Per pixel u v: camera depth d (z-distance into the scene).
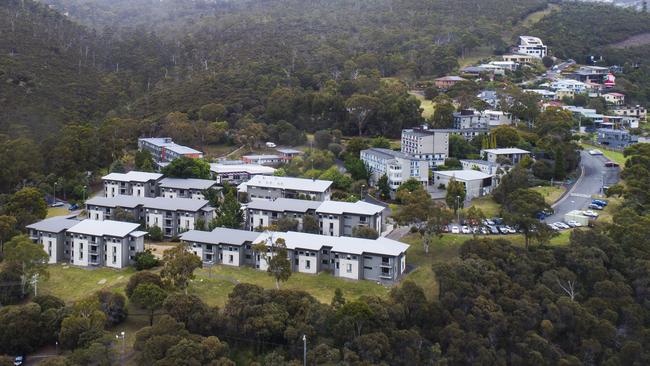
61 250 126.25
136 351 91.12
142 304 98.44
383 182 159.75
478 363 95.69
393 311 97.75
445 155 182.50
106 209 141.88
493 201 155.88
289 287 110.94
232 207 137.25
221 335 95.00
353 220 132.38
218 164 183.38
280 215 135.38
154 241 135.50
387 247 116.12
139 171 173.38
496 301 106.56
